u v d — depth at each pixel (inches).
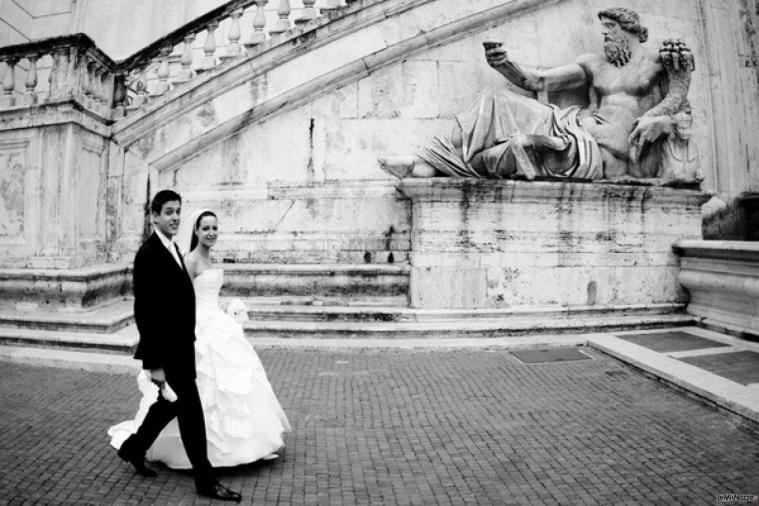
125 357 212.7
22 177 272.4
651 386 188.1
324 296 281.0
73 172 270.5
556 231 273.0
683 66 290.8
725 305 264.5
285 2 312.0
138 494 110.1
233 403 119.6
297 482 117.3
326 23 307.0
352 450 135.0
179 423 110.3
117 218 305.0
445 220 264.4
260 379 126.7
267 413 125.4
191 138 304.5
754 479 120.3
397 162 265.9
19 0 502.9
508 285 268.1
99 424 150.3
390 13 310.8
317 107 313.7
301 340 242.7
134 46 495.8
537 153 273.3
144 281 108.6
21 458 127.0
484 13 319.6
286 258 306.3
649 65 298.2
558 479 120.1
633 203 282.4
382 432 147.2
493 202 267.1
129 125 302.8
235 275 283.4
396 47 312.3
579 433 147.1
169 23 494.9
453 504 108.6
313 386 186.7
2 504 104.8
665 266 286.8
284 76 306.2
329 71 307.3
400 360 221.0
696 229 292.2
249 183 311.1
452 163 268.2
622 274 280.4
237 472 121.9
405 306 275.1
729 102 385.7
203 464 109.4
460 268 264.4
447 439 142.6
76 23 508.4
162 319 108.1
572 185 268.1
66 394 176.4
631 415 160.6
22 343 228.5
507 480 119.5
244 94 306.0
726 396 161.5
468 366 212.4
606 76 301.3
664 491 114.8
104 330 232.7
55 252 265.6
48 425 148.8
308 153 311.9
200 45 467.8
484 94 281.7
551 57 333.7
